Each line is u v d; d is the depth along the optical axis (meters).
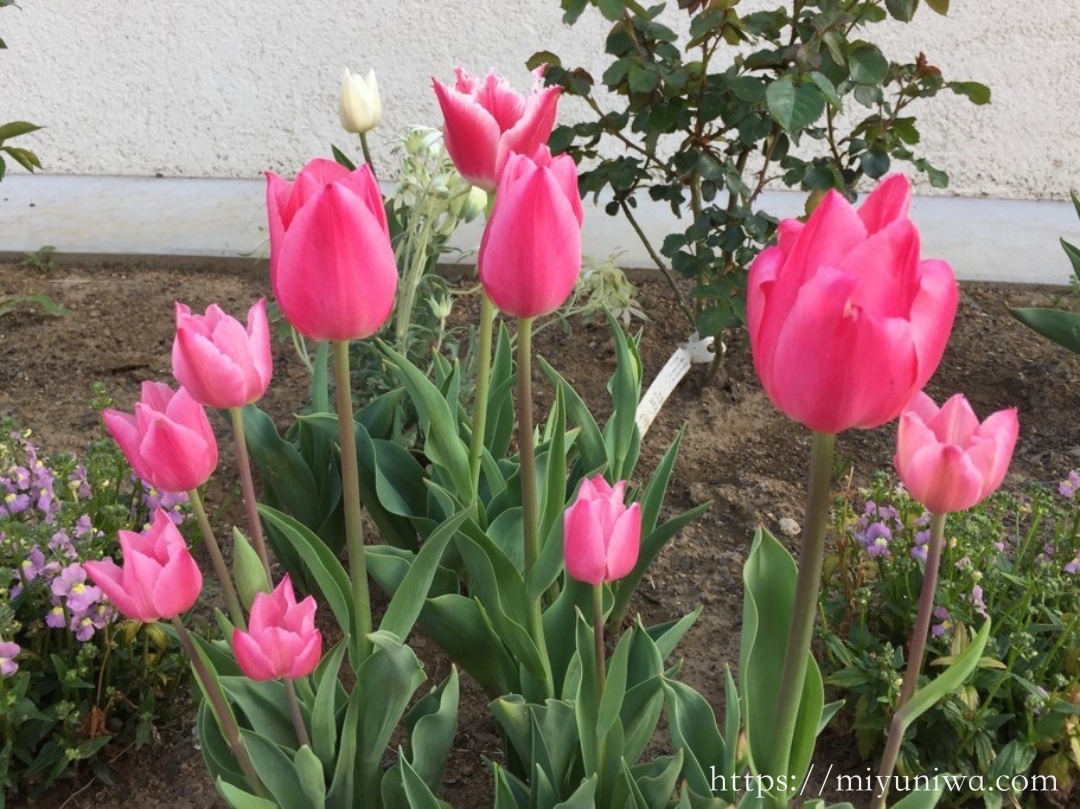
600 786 0.58
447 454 0.70
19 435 0.94
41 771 0.76
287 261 0.41
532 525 0.59
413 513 0.85
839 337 0.31
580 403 0.79
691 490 1.08
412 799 0.54
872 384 0.32
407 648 0.53
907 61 1.86
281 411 1.24
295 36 1.94
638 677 0.62
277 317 1.16
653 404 1.17
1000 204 1.90
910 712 0.45
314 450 0.87
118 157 2.05
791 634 0.39
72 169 2.06
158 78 1.99
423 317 1.10
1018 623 0.75
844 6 1.06
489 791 0.76
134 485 0.91
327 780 0.58
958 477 0.38
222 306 1.49
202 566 0.96
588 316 1.23
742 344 1.32
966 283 1.54
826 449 0.35
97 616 0.75
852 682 0.76
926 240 1.70
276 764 0.54
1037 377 1.28
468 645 0.69
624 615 0.88
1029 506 0.99
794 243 0.33
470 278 1.55
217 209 1.83
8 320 1.44
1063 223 1.79
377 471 0.80
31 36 1.96
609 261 1.18
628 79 1.09
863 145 1.14
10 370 1.31
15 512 0.83
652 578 0.96
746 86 1.03
